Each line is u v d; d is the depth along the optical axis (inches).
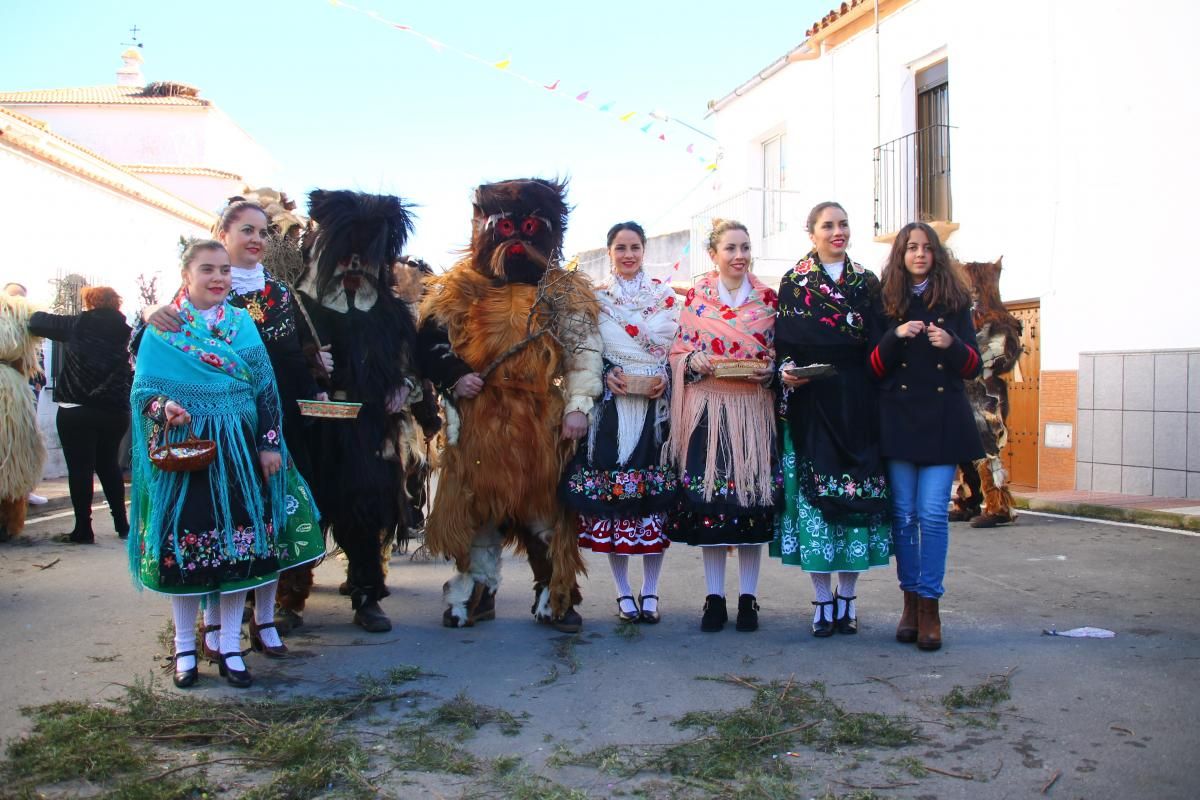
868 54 539.8
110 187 580.7
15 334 287.6
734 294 193.8
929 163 500.7
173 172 1039.6
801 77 605.6
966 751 125.7
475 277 193.8
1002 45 441.1
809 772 119.9
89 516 303.7
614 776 119.8
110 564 267.4
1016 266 436.8
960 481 343.6
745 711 140.3
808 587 235.6
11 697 150.6
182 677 156.3
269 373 164.1
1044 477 423.5
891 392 179.0
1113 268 390.0
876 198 531.2
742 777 118.6
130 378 307.1
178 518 154.2
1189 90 359.9
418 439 259.0
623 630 190.7
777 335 187.8
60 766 120.3
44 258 514.9
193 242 160.1
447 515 190.9
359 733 135.0
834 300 183.8
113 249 590.9
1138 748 125.5
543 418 190.9
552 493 192.1
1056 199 414.3
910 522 181.5
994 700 144.6
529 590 236.5
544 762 124.4
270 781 118.3
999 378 331.6
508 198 191.6
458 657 174.4
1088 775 117.5
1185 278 363.3
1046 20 416.5
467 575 198.1
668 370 195.0
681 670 165.0
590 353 189.9
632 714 142.6
